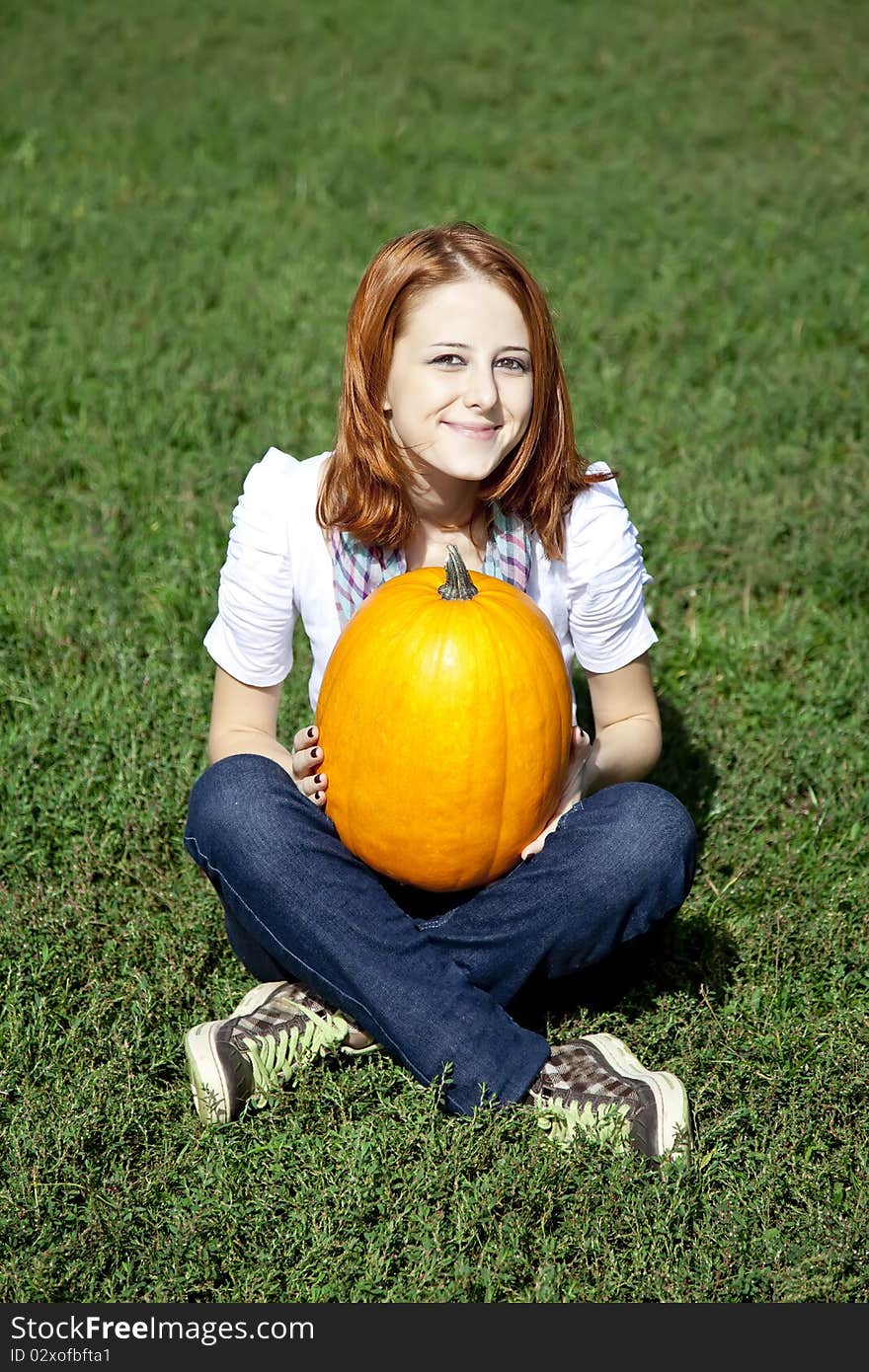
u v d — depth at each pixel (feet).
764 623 14.17
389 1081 8.45
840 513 15.90
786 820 11.51
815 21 41.37
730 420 18.28
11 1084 8.51
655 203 27.43
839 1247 7.52
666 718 12.77
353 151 30.17
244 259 23.81
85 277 22.27
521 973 8.74
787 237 25.32
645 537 15.42
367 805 8.30
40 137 29.81
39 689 12.80
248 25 40.86
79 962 9.66
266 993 8.89
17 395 18.10
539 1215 7.71
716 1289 7.37
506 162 30.45
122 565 14.75
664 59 37.83
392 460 8.93
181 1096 8.61
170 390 18.39
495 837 8.33
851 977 9.67
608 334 20.74
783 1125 8.34
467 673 8.07
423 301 8.55
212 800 8.49
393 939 8.38
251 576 9.37
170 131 30.73
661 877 8.48
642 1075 8.29
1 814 11.15
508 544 9.28
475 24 41.52
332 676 8.52
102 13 40.86
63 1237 7.60
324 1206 7.65
